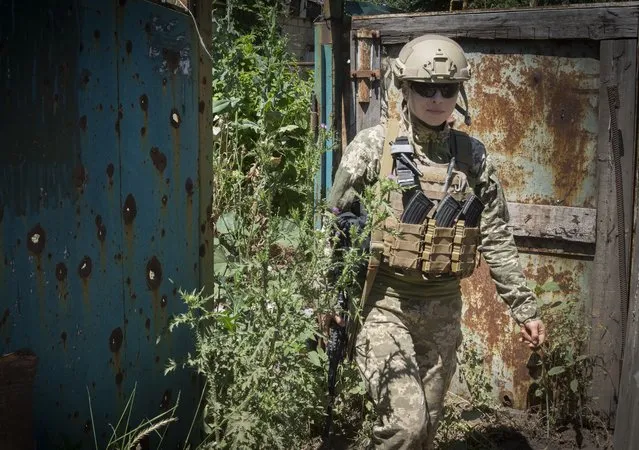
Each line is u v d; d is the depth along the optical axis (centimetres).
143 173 250
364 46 427
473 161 279
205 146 288
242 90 528
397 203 266
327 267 269
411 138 273
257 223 300
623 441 255
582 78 383
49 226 209
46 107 206
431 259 266
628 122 372
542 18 384
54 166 210
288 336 265
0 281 194
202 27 283
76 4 216
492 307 409
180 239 273
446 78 261
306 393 290
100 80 227
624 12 368
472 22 398
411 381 262
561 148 391
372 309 274
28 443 194
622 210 376
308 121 532
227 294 286
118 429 243
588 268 392
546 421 398
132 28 241
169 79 262
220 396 271
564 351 394
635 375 249
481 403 399
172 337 270
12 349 199
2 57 192
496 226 287
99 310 231
